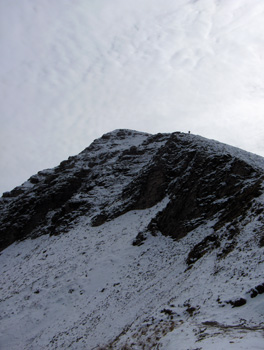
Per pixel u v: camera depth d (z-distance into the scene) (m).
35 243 56.62
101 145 86.69
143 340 18.08
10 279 44.00
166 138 74.69
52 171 86.94
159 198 47.81
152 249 35.09
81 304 30.53
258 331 13.71
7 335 29.55
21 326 30.44
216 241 26.97
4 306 35.50
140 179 54.06
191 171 44.88
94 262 37.19
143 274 31.03
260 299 16.59
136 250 36.28
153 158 58.94
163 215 39.50
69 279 35.72
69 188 68.25
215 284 20.34
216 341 13.47
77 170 73.00
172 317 19.09
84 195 61.75
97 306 28.81
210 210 35.56
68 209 59.50
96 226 49.41
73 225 53.78
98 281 33.12
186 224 35.72
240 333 13.88
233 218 29.36
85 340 24.08
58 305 31.92
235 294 17.83
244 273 19.59
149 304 24.50
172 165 52.25
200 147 50.62
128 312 25.17
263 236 22.30
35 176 86.44
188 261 28.17
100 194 60.31
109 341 21.98
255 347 12.00
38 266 43.78
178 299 21.30
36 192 72.50
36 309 32.53
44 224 62.75
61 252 45.16
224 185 37.50
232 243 24.44
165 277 28.16
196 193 38.94
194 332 15.58
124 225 45.09
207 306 18.17
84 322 27.03
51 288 35.19
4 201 79.81
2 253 60.03
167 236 36.53
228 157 42.66
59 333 27.11
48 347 25.77
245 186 34.97
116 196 56.97
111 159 73.94
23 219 66.50
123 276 32.25
